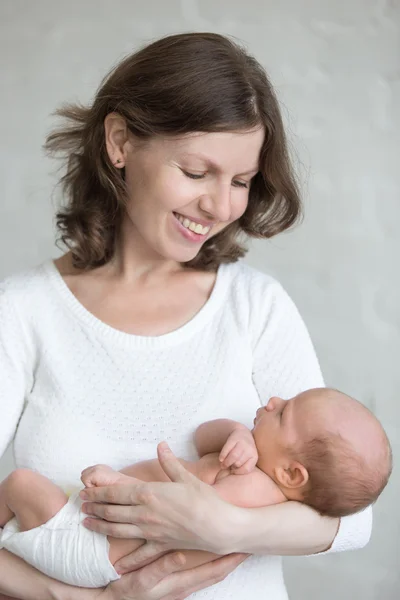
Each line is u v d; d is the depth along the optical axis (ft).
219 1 9.60
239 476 5.29
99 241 6.07
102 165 5.89
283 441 5.31
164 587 5.04
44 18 9.81
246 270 6.26
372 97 9.63
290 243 9.78
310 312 9.79
